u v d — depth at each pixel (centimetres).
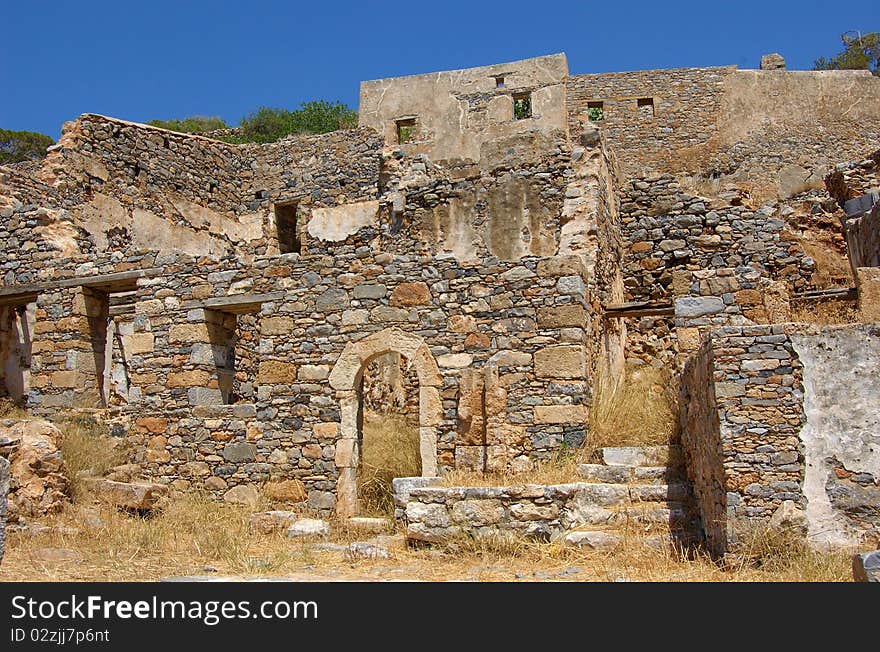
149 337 1337
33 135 3478
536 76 2530
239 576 775
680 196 1521
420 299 1160
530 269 1120
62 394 1471
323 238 2230
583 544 847
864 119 2645
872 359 777
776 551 748
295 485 1170
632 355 1502
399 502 1001
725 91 2708
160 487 1216
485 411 1089
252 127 3778
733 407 786
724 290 1196
